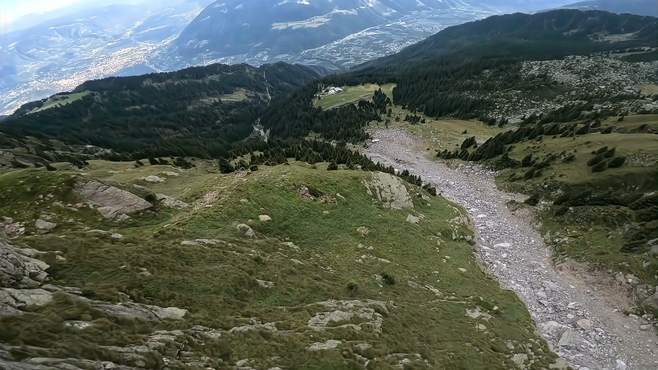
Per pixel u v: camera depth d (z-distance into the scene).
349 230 47.88
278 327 24.59
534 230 60.09
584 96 143.62
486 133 125.50
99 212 41.19
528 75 173.62
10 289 19.78
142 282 25.34
